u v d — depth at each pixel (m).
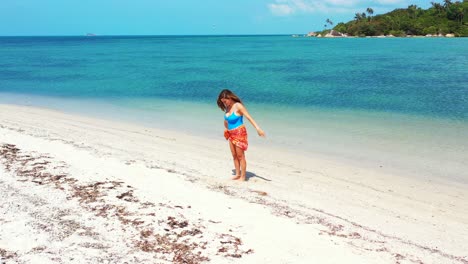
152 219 6.39
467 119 17.59
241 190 8.41
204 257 5.31
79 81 35.12
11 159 9.66
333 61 57.91
